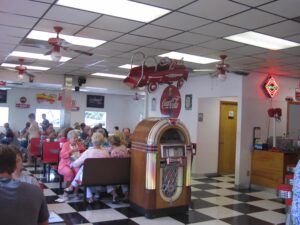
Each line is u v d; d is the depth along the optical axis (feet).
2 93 49.24
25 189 5.98
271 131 27.94
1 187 5.83
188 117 31.78
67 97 36.45
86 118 55.83
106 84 39.17
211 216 18.04
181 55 22.47
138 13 14.29
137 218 17.04
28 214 5.87
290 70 25.82
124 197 20.66
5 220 5.65
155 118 18.43
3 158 6.07
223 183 27.99
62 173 20.81
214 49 20.13
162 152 17.39
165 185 17.66
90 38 19.06
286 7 12.57
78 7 13.80
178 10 13.51
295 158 25.03
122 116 59.47
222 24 15.10
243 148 26.30
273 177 24.85
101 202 19.69
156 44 19.71
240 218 17.93
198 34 17.01
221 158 32.45
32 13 14.76
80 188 22.11
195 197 22.47
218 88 28.48
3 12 14.73
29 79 34.83
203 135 31.12
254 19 14.16
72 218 16.52
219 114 32.27
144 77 15.90
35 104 51.49
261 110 27.35
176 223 16.52
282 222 17.43
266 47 19.06
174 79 16.60
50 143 26.12
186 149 18.21
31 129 34.58
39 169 29.63
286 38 17.06
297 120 29.60
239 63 23.75
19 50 23.66
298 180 7.63
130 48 21.20
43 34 18.76
